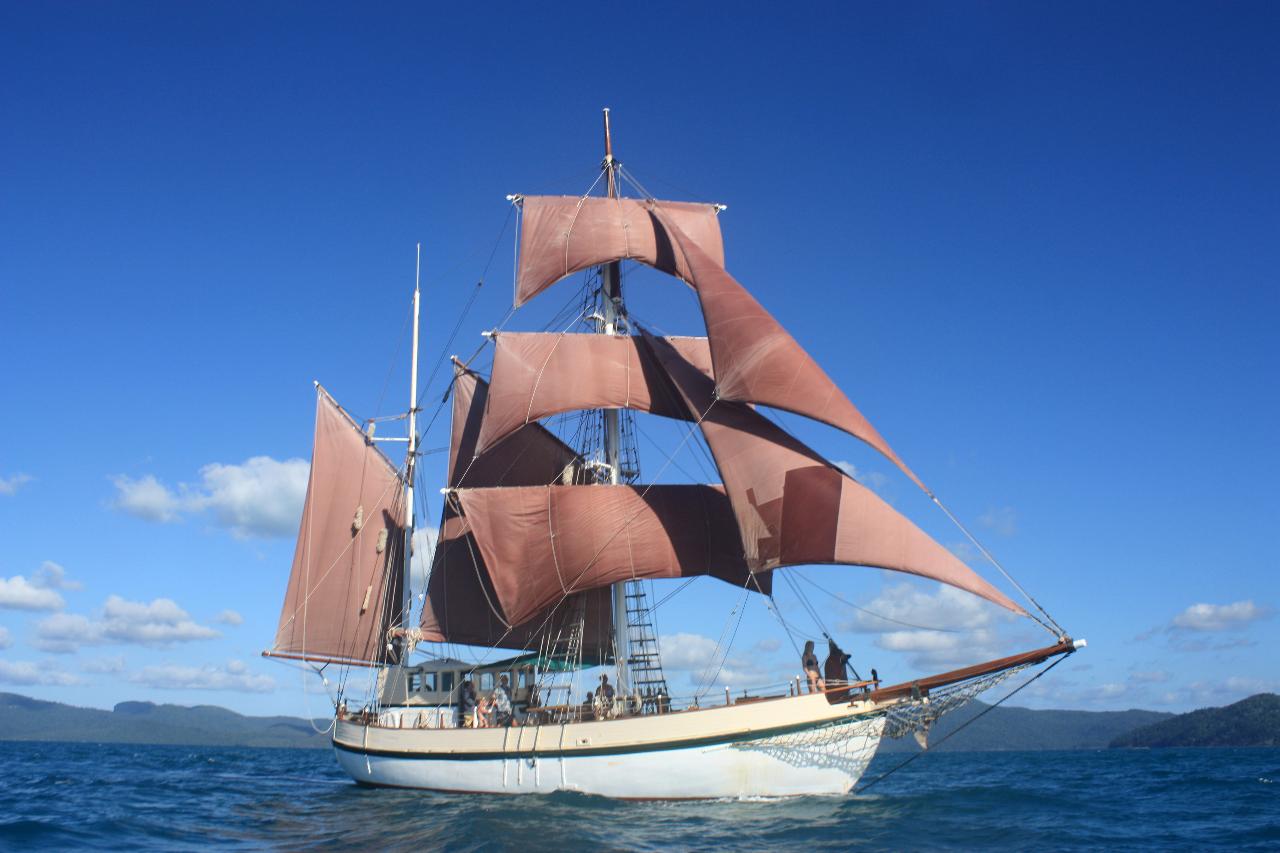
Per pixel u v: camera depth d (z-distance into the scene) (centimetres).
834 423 3425
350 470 4972
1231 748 19100
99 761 8431
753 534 3581
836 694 3222
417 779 3947
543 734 3512
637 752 3312
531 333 4503
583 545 4172
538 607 4206
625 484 4325
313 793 4234
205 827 3069
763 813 3016
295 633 4675
